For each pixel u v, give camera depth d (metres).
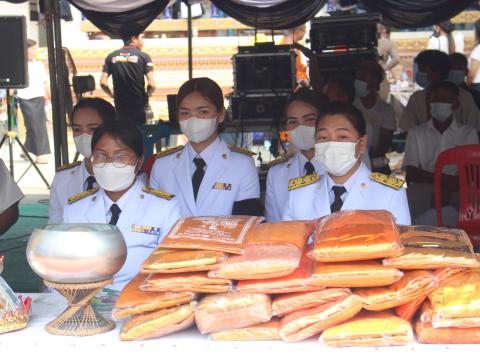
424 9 9.10
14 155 12.55
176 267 2.05
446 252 2.04
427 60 7.23
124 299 2.11
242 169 3.83
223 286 2.05
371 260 2.05
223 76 14.88
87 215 3.15
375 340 2.00
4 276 5.81
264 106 6.46
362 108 6.77
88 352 2.07
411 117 7.05
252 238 2.15
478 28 11.86
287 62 6.43
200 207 3.79
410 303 2.04
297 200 3.16
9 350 2.08
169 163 3.88
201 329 2.08
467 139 5.59
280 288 2.03
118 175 3.01
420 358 1.98
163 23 15.74
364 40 8.52
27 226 7.91
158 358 2.04
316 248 2.04
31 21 14.35
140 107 10.13
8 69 7.63
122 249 2.16
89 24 15.50
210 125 3.74
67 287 2.11
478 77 11.54
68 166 4.05
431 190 5.48
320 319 2.01
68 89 7.50
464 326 1.97
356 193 3.09
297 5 8.91
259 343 2.05
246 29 15.71
